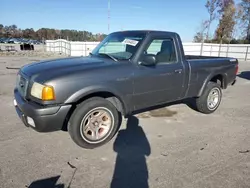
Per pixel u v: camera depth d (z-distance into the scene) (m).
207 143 3.43
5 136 3.50
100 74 3.02
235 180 2.51
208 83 4.68
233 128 4.05
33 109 2.71
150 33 3.62
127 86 3.30
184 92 4.21
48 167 2.71
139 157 2.98
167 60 3.88
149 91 3.60
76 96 2.83
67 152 3.07
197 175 2.60
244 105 5.62
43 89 2.69
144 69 3.46
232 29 36.50
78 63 3.26
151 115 4.66
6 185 2.36
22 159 2.86
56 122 2.79
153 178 2.53
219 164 2.83
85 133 3.07
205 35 38.62
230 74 5.10
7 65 13.24
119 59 3.46
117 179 2.51
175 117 4.58
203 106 4.68
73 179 2.49
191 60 4.29
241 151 3.19
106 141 3.32
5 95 6.00
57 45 31.70
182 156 3.02
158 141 3.47
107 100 3.22
